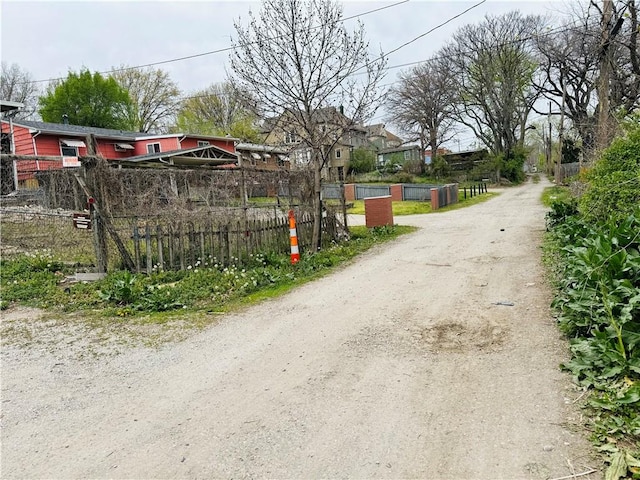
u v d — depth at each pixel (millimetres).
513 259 7805
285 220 9359
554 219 10352
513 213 16922
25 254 8875
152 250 7801
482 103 42938
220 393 3471
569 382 3234
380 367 3762
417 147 53062
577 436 2602
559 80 33125
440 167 45156
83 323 5445
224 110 49875
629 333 3232
